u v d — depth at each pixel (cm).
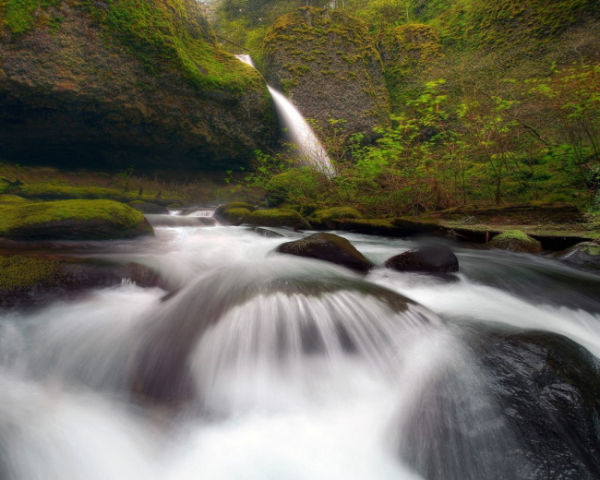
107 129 1185
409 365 263
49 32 1020
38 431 210
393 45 1952
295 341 290
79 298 362
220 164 1503
